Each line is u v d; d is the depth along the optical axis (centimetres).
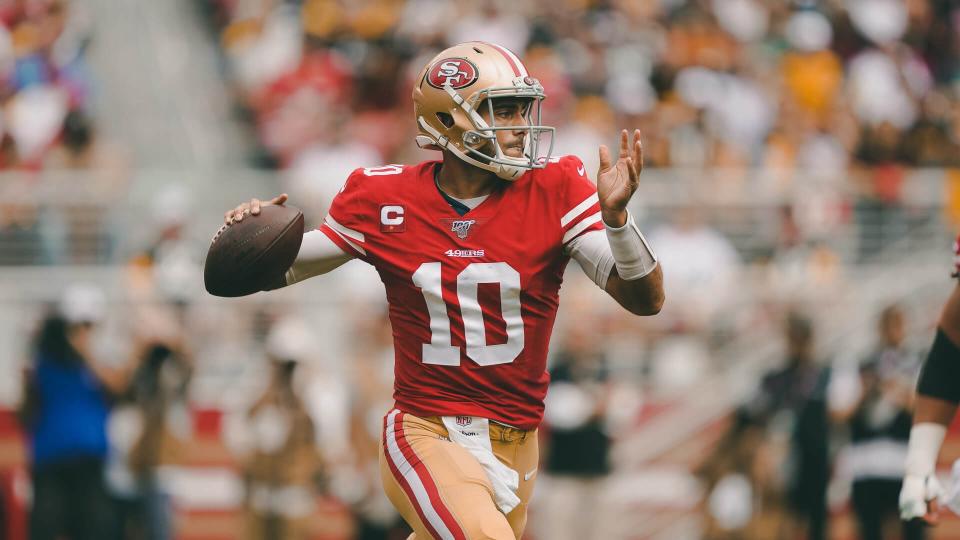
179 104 4878
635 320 3634
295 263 1605
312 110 4562
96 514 3012
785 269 3694
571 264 3612
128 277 3525
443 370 1579
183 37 5262
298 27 5031
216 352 3584
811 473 3134
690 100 4409
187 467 3562
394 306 1603
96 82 4856
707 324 3675
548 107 4244
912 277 3766
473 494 1523
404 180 1595
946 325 1672
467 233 1560
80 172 3978
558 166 1580
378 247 1588
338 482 3322
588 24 4697
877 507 3053
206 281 1583
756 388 3241
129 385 3164
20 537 3534
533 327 1572
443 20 4778
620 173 1474
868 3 5034
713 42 4716
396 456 1582
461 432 1577
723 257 3728
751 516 3241
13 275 3656
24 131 4466
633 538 3556
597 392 3262
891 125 4256
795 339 3198
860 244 3844
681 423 3616
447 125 1570
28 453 3169
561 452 3234
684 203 3769
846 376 3356
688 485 3584
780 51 4856
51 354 2998
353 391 3225
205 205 4003
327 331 3559
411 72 4519
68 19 4928
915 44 5084
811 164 4344
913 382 3041
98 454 3020
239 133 4769
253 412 3219
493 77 1545
